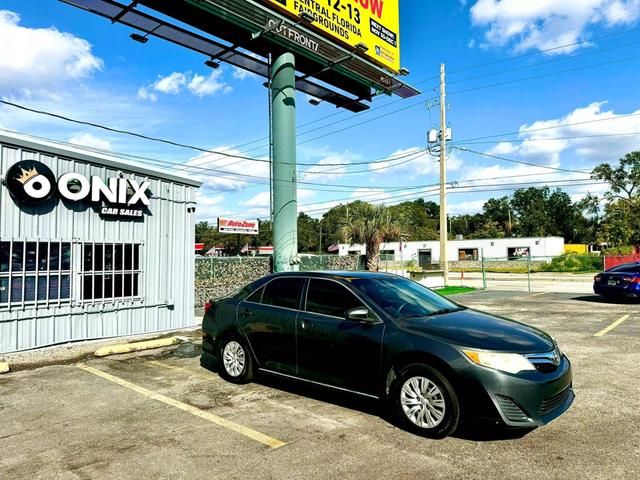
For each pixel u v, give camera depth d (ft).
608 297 55.26
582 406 17.53
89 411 17.61
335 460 13.14
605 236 187.52
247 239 196.95
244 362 20.71
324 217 250.16
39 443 14.61
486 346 14.33
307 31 48.01
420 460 13.05
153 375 22.90
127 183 33.09
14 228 27.43
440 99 86.28
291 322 18.93
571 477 11.97
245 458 13.34
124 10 40.29
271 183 50.29
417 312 17.43
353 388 16.88
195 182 38.50
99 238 31.83
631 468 12.42
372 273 20.72
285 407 17.78
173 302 36.52
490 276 124.06
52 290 29.25
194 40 46.32
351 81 60.85
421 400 14.87
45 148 28.58
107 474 12.47
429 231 262.06
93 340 31.19
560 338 31.81
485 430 15.15
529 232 297.53
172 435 15.14
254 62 51.49
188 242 38.17
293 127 50.11
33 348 28.22
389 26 60.44
